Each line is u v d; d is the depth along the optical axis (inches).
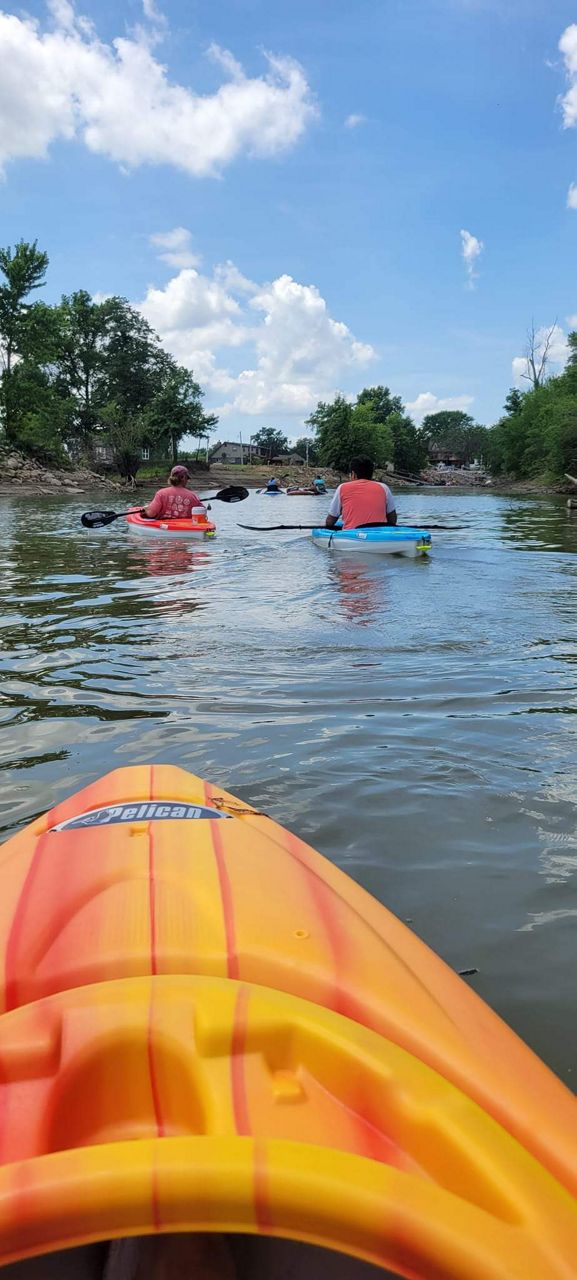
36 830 70.9
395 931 55.8
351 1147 35.5
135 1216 29.6
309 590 263.7
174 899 55.4
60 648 185.2
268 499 1378.0
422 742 123.6
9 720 136.6
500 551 387.9
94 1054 39.5
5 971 47.6
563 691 148.9
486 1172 33.4
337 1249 30.0
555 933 76.3
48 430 1670.8
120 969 47.4
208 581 284.7
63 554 370.3
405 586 272.1
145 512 456.8
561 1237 30.2
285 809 101.6
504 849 92.0
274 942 50.2
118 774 85.4
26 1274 32.7
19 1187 29.5
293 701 144.1
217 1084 38.1
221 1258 35.9
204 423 2348.7
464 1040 43.4
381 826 97.2
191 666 168.2
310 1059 40.0
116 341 2509.8
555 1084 41.1
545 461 1733.5
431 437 5418.3
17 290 1574.8
